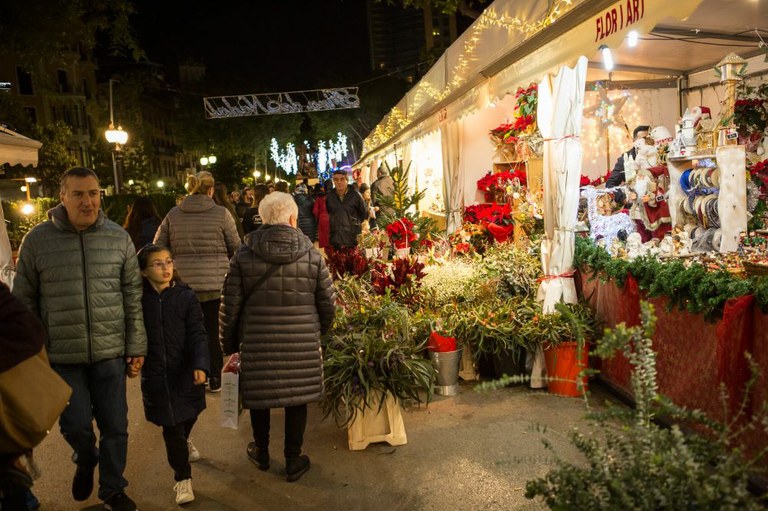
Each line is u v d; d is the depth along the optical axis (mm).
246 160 63281
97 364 3492
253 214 9258
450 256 7277
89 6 11969
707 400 3730
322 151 48531
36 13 11211
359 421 4391
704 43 6438
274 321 3816
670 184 5688
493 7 7383
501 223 7871
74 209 3377
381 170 12203
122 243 3572
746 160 5668
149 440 4840
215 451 4508
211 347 5773
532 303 5672
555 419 4633
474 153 10227
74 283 3398
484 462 4008
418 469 3994
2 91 17141
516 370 5512
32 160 6246
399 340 4828
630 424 2275
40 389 2225
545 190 5566
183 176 89125
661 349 4234
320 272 3932
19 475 2229
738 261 4336
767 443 3113
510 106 10227
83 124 56656
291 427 3934
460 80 9031
